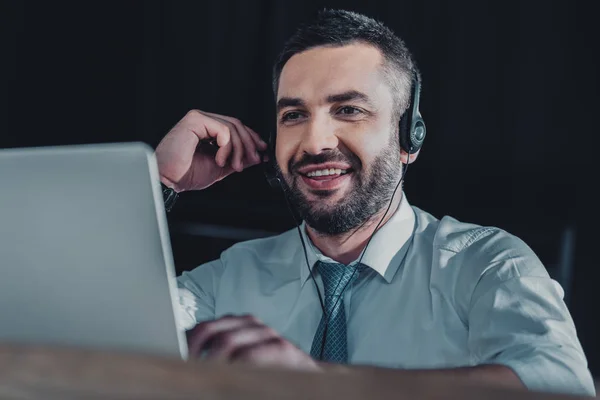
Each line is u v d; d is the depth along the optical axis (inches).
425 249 62.2
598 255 103.9
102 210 32.1
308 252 64.4
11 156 32.6
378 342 59.5
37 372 23.6
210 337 35.5
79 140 121.0
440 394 22.5
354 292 61.7
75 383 22.8
